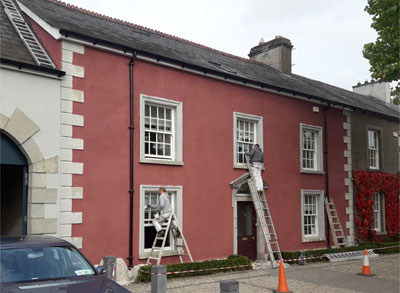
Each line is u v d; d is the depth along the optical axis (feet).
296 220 51.78
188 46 53.98
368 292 32.76
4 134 31.04
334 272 41.60
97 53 36.29
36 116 32.01
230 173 45.75
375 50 41.52
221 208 44.45
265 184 48.16
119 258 35.32
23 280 18.07
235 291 22.48
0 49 31.71
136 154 38.09
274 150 50.39
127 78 38.09
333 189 57.26
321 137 56.34
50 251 20.16
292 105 53.26
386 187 65.46
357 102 67.00
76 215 33.63
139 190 37.96
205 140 43.68
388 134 69.21
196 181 42.50
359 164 62.39
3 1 38.34
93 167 35.06
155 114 40.63
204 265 38.42
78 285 18.13
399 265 46.73
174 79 41.55
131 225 36.91
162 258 39.04
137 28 50.96
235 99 47.01
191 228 41.60
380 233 64.34
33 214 31.30
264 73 57.62
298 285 34.88
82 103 34.88
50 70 32.58
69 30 33.83
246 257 42.80
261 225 45.06
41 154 32.04
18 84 31.30
